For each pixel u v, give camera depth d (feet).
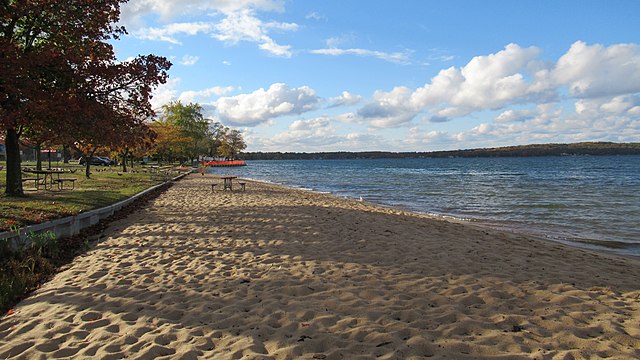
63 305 16.85
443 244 28.91
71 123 38.81
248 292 18.25
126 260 24.27
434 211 61.62
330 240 29.58
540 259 25.71
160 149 182.91
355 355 12.25
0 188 53.26
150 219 39.58
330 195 84.53
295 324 14.61
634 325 14.83
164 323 14.84
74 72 38.99
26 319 15.58
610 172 205.87
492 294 18.02
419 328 14.32
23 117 36.55
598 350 12.74
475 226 45.29
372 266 22.47
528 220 51.52
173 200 57.31
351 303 16.69
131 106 45.11
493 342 13.19
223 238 30.53
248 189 83.76
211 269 22.16
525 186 117.29
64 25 40.70
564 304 17.04
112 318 15.35
